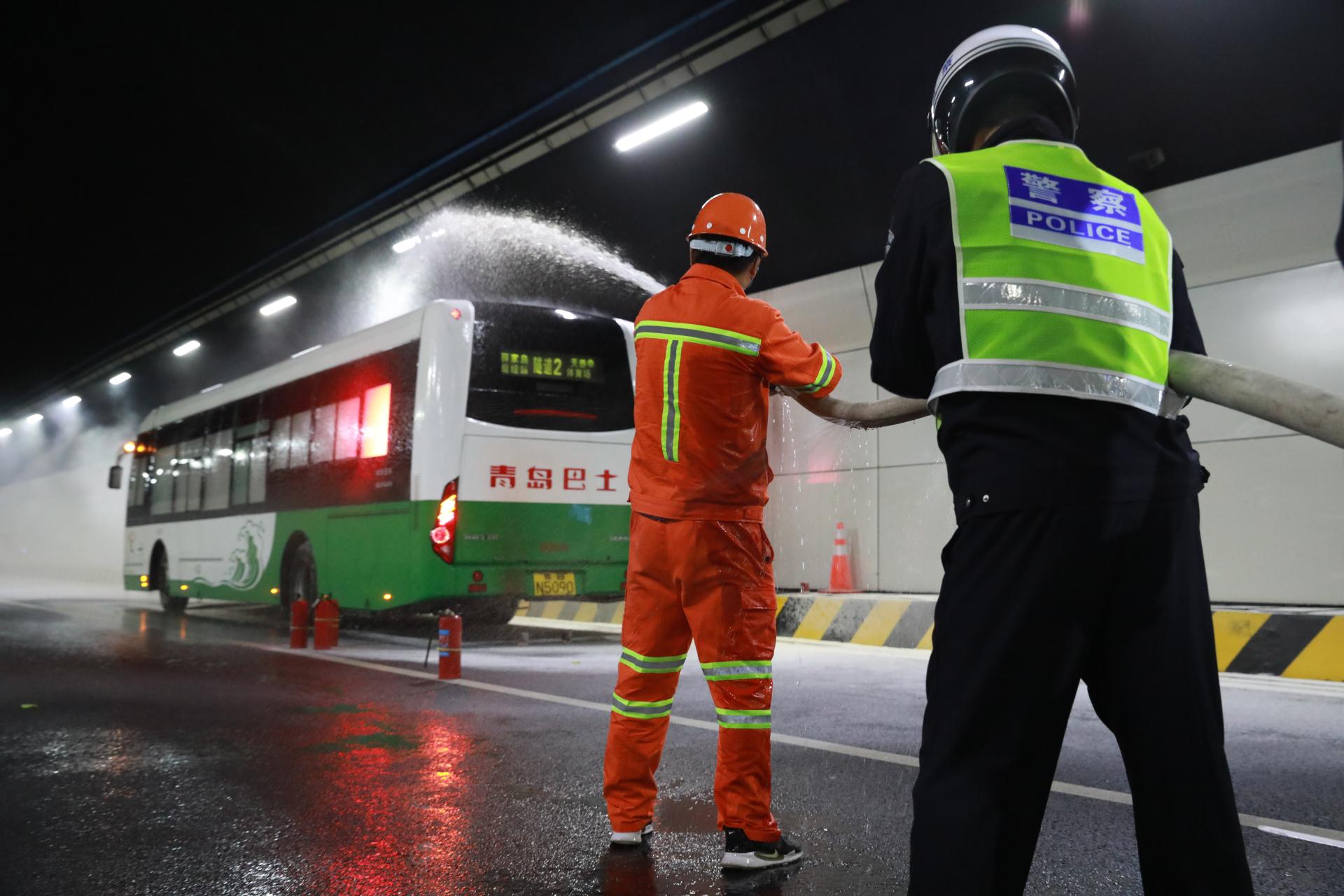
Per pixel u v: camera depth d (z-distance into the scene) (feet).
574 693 21.99
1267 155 27.14
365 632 40.11
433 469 31.42
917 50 30.32
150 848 10.68
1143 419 5.62
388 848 10.61
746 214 10.69
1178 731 5.33
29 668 26.11
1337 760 14.93
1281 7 24.67
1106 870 9.84
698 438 10.05
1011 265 5.74
